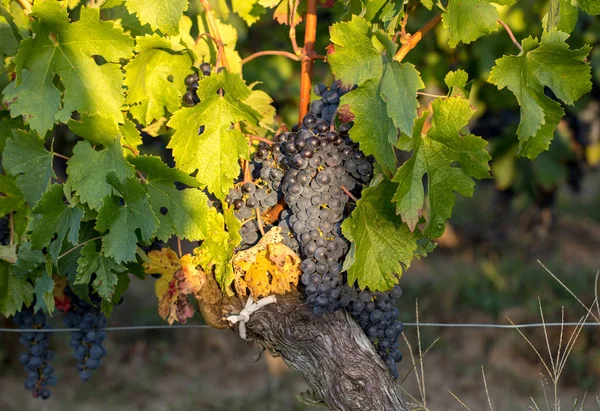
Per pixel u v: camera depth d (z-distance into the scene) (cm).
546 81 220
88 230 247
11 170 236
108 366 859
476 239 1177
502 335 880
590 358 815
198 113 229
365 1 231
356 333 239
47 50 224
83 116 225
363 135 211
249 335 253
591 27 568
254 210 240
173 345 917
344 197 227
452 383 802
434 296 982
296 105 577
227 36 281
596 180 1530
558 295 959
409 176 212
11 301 270
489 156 209
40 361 288
